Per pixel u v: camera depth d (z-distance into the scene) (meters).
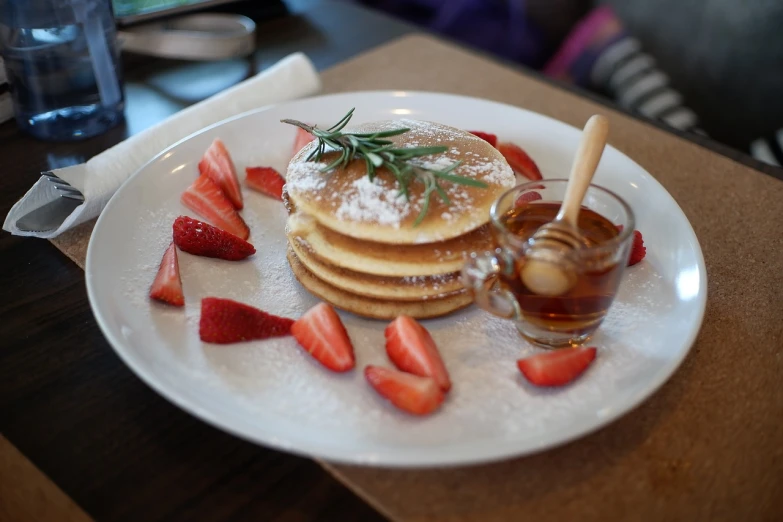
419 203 0.43
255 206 0.52
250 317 0.43
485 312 0.45
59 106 0.57
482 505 0.37
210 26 0.70
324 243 0.44
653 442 0.39
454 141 0.47
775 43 0.78
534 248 0.40
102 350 0.43
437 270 0.43
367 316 0.45
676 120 0.86
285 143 0.56
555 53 0.97
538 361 0.40
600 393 0.40
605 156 0.53
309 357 0.42
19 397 0.41
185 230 0.47
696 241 0.47
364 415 0.39
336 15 0.77
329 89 0.65
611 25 0.91
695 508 0.37
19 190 0.53
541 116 0.57
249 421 0.38
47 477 0.38
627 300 0.45
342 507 0.37
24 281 0.47
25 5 0.53
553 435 0.37
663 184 0.55
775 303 0.46
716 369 0.42
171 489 0.38
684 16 0.84
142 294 0.44
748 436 0.40
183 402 0.38
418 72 0.68
